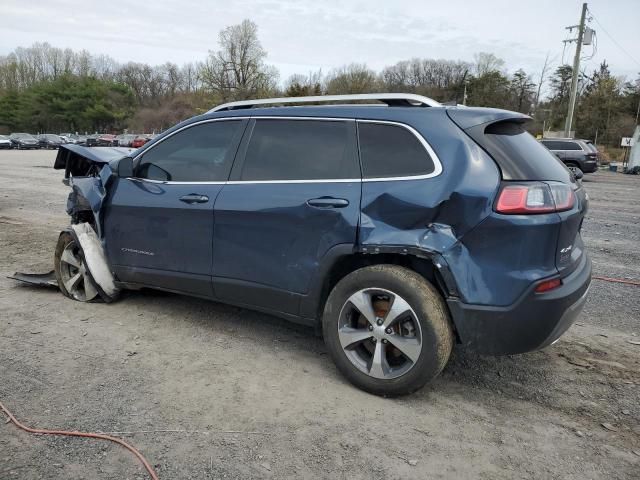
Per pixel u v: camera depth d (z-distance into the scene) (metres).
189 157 3.93
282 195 3.35
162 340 3.87
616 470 2.51
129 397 3.04
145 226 4.05
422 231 2.90
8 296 4.79
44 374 3.29
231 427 2.77
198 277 3.81
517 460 2.57
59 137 50.28
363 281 3.04
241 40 59.31
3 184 14.80
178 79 100.12
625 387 3.32
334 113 3.36
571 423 2.90
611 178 24.06
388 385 3.03
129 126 78.88
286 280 3.38
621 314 4.69
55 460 2.48
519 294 2.75
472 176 2.82
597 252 7.30
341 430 2.77
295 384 3.24
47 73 104.19
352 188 3.12
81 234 4.49
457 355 3.75
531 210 2.74
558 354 3.81
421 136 3.02
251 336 3.98
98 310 4.46
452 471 2.47
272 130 3.59
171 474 2.40
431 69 84.88
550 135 44.81
